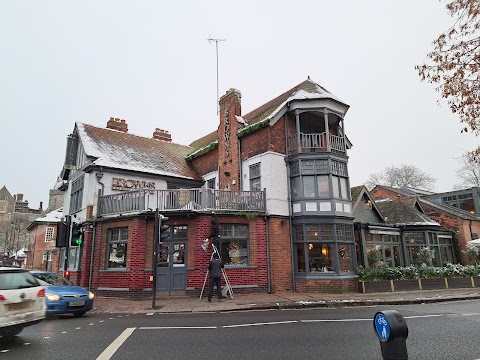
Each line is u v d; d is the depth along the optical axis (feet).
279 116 58.49
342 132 60.85
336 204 55.52
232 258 51.01
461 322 27.66
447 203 104.63
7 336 23.98
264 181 56.49
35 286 24.73
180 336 23.48
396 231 70.69
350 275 53.83
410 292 52.65
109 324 28.73
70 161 68.49
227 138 65.41
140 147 74.49
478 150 23.15
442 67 21.79
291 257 54.75
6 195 268.21
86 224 55.93
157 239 39.52
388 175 200.54
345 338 22.31
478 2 19.62
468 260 79.00
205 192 50.72
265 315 32.37
